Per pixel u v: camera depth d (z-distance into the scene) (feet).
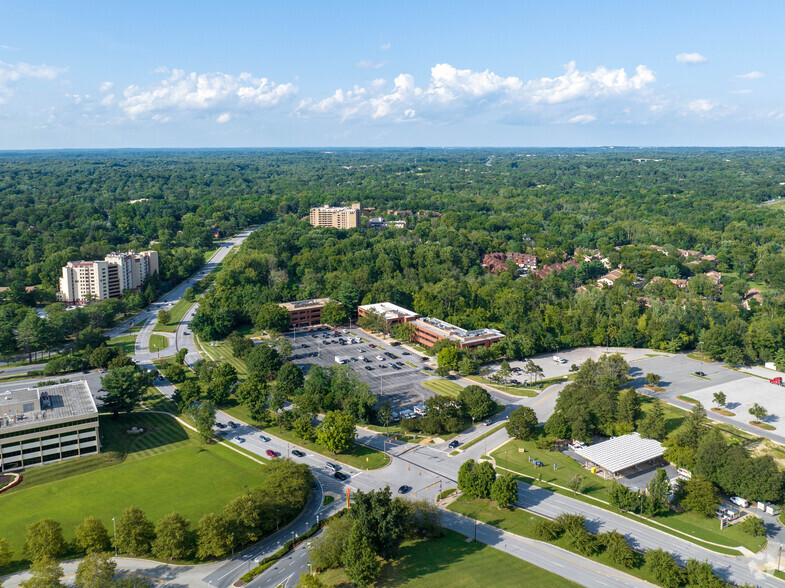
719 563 594.24
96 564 521.24
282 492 642.22
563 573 571.28
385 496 603.26
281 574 562.66
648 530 650.02
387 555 581.12
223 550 572.10
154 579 551.59
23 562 566.77
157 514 644.27
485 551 601.62
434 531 626.23
